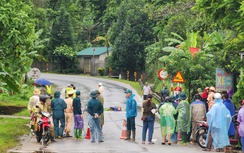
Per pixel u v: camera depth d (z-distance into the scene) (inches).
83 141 1330.0
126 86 3799.2
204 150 1174.3
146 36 4650.6
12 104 2240.4
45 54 5354.3
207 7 1355.8
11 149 1141.7
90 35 6102.4
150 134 1285.7
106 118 2016.5
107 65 4867.1
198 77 1982.0
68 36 5428.2
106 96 3058.6
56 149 1154.0
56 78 4463.6
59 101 1373.0
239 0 1251.2
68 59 5349.4
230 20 1318.9
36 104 1283.2
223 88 1530.5
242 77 1349.7
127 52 4667.8
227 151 1149.7
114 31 5022.1
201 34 2103.8
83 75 5088.6
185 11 3080.7
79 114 1373.0
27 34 1587.1
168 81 2620.6
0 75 1154.0
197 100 1295.5
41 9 5241.1
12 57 1514.5
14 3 1657.2
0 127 1493.6
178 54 2031.3
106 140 1358.3
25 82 2817.4
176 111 1279.5
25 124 1658.5
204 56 2017.7
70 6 6304.1
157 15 3390.7
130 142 1321.4
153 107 1285.7
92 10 6353.3
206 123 1216.8
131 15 4692.4
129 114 1352.1
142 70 4707.2
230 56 1513.3
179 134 1352.1
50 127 1266.0
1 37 1478.8
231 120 1163.3
